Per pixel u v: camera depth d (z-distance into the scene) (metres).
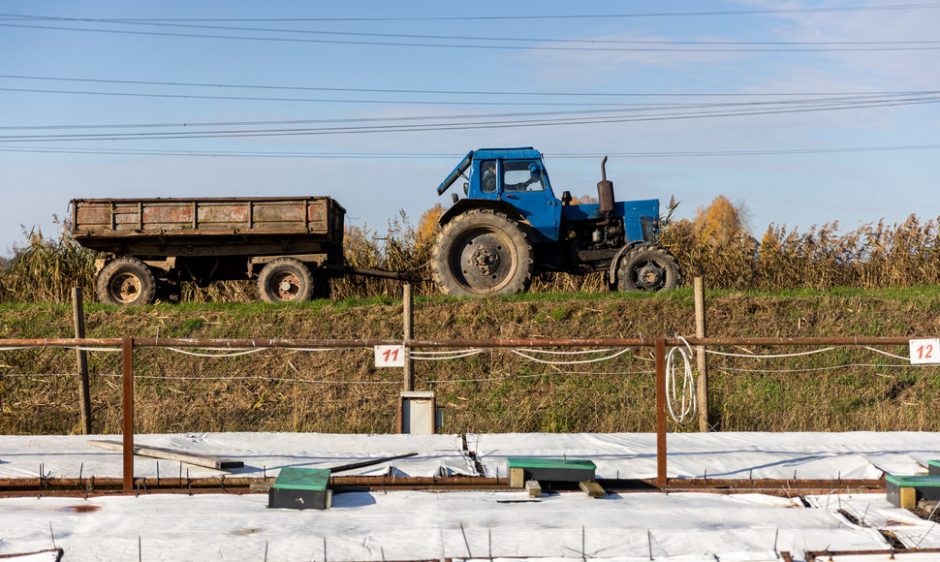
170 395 11.88
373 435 8.45
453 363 12.16
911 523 5.52
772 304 12.85
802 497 6.21
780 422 11.48
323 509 5.75
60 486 6.59
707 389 10.91
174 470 7.03
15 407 11.77
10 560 4.69
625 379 11.91
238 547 4.92
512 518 5.50
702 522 5.43
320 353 12.28
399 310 12.76
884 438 8.39
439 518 5.49
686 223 18.48
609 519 5.46
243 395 11.86
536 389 11.84
